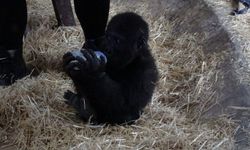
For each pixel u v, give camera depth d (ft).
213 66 12.82
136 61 10.82
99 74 10.34
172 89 12.59
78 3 11.62
